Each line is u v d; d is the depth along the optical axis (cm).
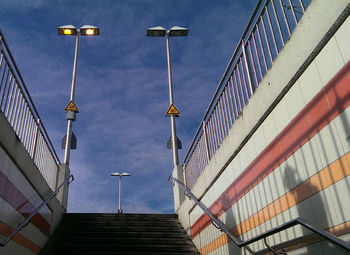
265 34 458
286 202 380
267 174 429
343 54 301
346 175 288
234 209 534
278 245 389
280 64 404
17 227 486
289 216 373
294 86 377
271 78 426
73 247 646
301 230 348
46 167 739
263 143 446
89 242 693
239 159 528
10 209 486
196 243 723
